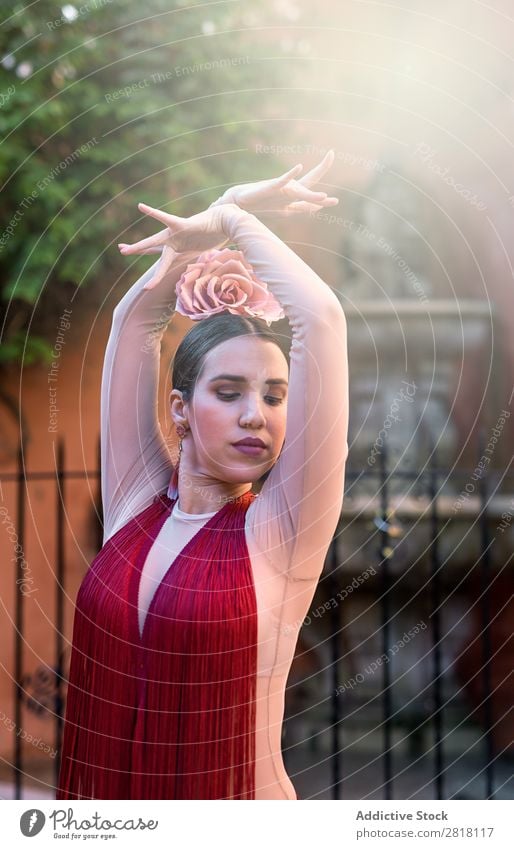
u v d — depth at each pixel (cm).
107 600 130
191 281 129
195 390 127
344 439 122
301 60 385
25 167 345
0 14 341
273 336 129
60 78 354
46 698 408
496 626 461
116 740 126
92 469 418
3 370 406
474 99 450
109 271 375
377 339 500
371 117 450
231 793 123
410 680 475
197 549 127
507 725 449
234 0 375
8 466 412
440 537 460
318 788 413
